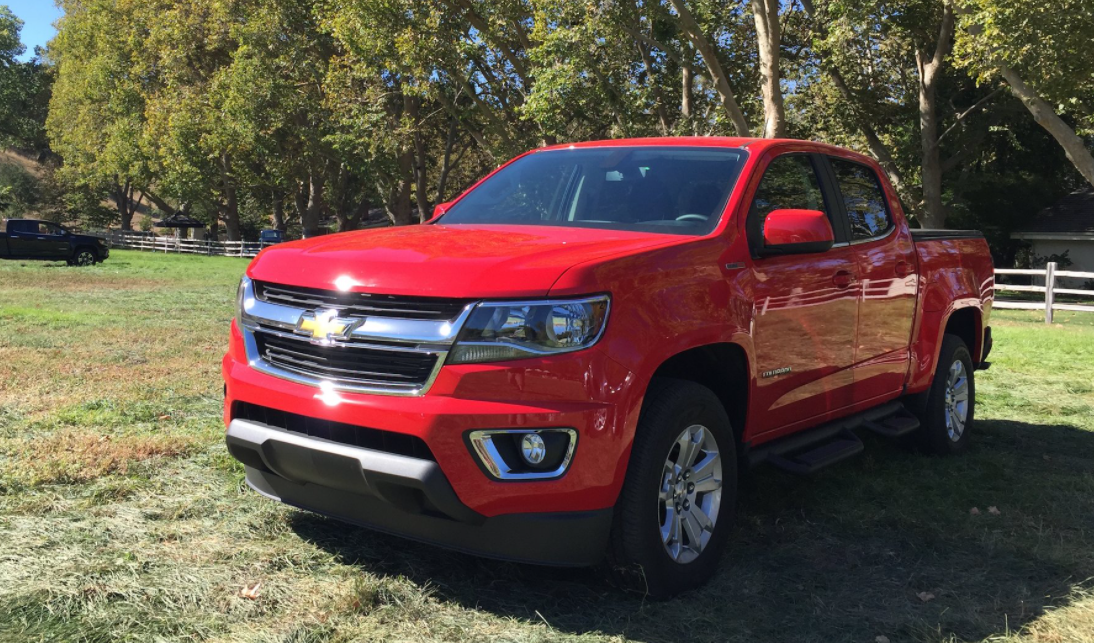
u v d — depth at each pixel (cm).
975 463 567
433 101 3325
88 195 7131
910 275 516
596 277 313
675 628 314
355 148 3328
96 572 340
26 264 2838
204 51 4088
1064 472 547
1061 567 384
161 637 292
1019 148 3206
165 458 502
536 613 320
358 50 2739
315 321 325
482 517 303
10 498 421
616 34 2217
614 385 311
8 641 283
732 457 369
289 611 316
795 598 345
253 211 7250
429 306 307
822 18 2564
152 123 4272
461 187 4497
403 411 301
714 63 2128
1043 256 3747
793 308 405
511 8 2411
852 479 516
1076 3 1598
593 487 309
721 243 373
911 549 403
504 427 298
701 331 346
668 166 431
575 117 2469
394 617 314
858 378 472
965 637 314
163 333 1063
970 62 1922
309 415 323
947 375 569
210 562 357
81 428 567
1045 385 888
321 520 410
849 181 492
